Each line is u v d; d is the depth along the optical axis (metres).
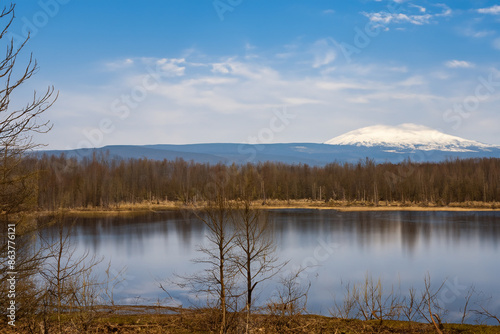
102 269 24.92
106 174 85.50
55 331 11.15
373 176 98.00
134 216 63.41
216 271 15.09
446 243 38.22
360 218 61.62
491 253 33.16
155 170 101.25
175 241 38.50
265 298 17.75
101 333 12.80
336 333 12.91
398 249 34.97
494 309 18.41
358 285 22.19
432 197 89.81
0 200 9.08
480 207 79.12
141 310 16.05
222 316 12.02
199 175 91.00
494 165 102.56
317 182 105.25
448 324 13.78
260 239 14.77
